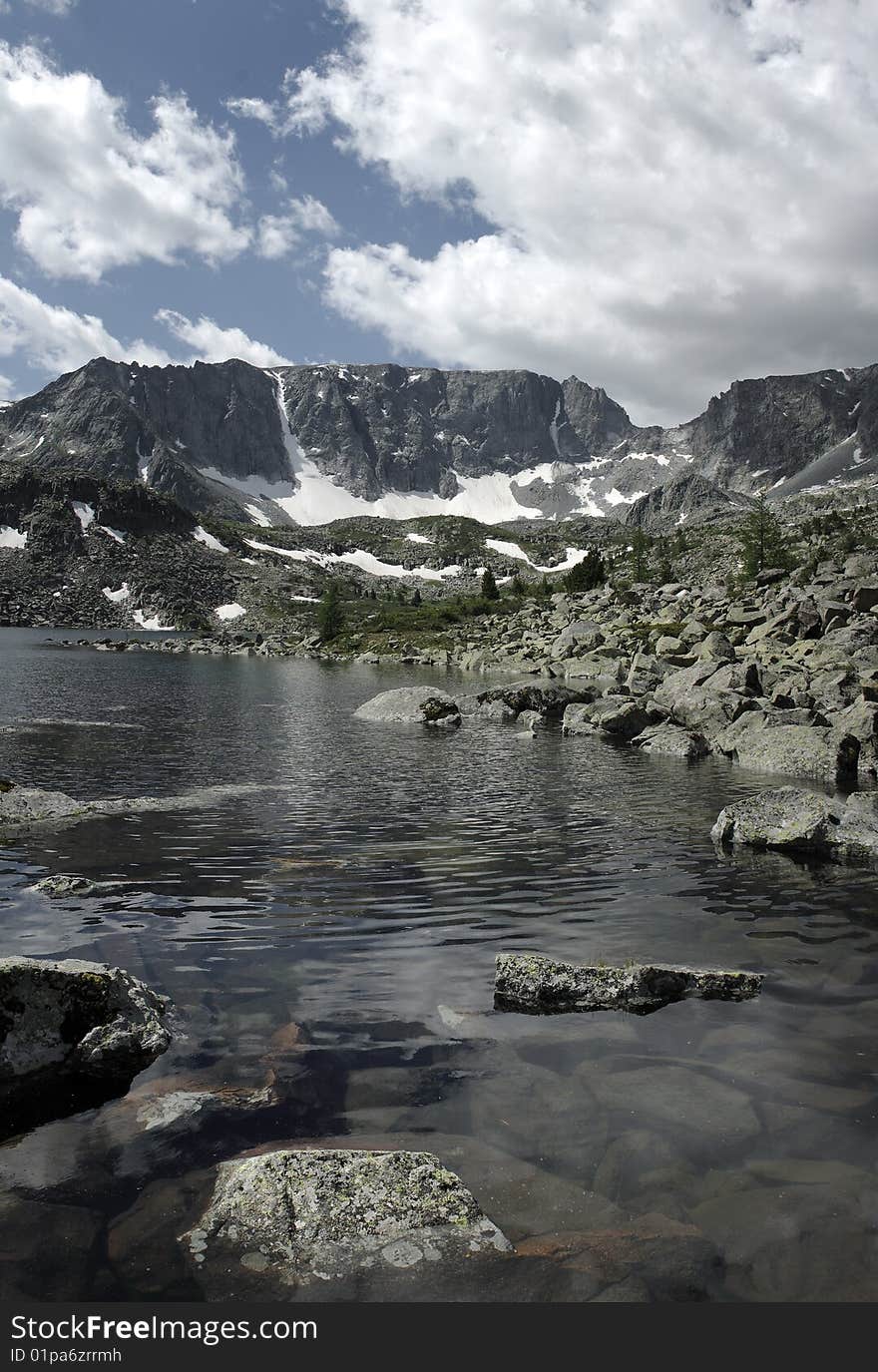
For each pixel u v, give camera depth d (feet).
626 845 51.93
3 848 48.08
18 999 23.77
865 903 40.42
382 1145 19.53
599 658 177.47
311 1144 19.61
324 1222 16.87
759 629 168.96
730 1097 21.83
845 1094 22.08
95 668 231.50
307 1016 26.78
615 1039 25.40
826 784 75.31
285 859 47.14
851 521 622.54
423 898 40.32
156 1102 21.53
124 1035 23.91
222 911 37.70
